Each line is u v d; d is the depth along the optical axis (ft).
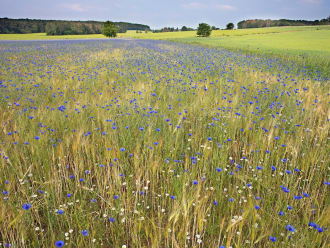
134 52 54.34
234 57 45.98
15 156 9.39
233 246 6.58
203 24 186.09
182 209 7.22
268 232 6.28
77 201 7.69
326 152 10.61
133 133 12.44
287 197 8.03
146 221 7.34
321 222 6.31
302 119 14.19
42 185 8.29
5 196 7.46
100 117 13.62
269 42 103.96
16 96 18.38
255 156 10.50
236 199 8.08
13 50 62.23
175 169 9.49
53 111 13.88
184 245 6.52
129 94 17.81
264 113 15.15
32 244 6.35
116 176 7.98
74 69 31.01
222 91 19.56
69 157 10.18
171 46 78.33
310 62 41.50
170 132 11.93
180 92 19.38
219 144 10.64
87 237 6.88
